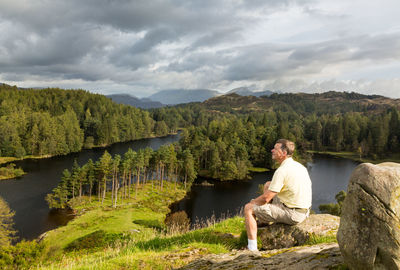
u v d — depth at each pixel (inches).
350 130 5826.8
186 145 4778.5
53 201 2347.4
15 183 3011.8
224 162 3740.2
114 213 2228.1
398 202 106.3
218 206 2559.1
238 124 5689.0
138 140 7293.3
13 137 4618.6
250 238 197.3
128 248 271.9
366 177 116.7
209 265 174.1
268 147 4581.7
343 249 119.0
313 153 5442.9
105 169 2652.6
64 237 1620.3
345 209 124.9
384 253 103.6
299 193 195.9
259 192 2957.7
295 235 203.9
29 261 741.3
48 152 4813.0
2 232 1531.7
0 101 7298.2
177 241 278.5
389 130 5398.6
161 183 3361.2
